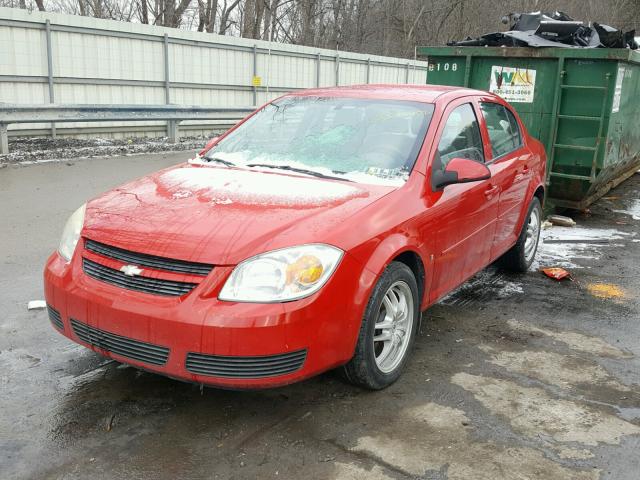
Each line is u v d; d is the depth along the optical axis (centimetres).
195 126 1648
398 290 375
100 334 324
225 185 382
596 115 780
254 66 1750
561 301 537
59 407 344
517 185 540
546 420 345
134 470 293
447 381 386
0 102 1175
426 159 410
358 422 336
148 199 364
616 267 640
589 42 830
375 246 343
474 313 504
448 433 329
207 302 300
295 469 296
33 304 477
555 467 303
